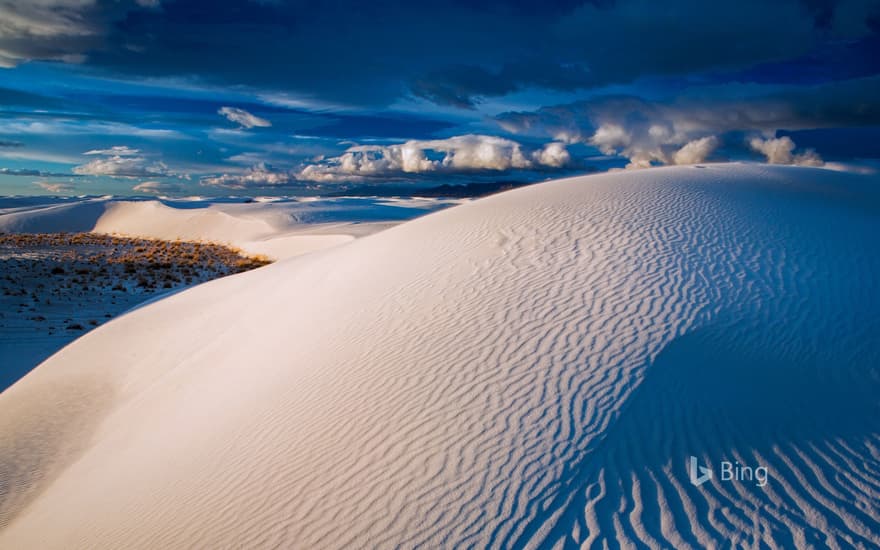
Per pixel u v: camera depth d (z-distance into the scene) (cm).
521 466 482
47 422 1124
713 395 569
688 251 984
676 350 653
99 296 2495
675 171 1942
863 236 1082
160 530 539
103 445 971
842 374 616
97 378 1354
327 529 452
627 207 1316
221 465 639
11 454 994
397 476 498
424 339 791
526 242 1148
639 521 414
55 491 835
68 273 3017
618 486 450
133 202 8956
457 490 464
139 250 4556
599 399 568
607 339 691
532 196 1634
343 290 1211
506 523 420
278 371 899
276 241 4634
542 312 796
